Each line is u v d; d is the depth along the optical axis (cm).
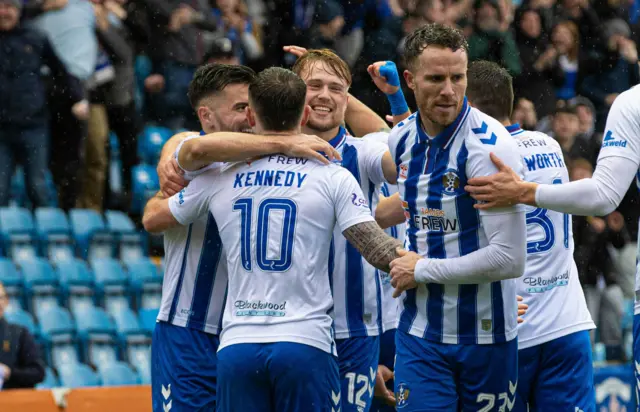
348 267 1698
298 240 1481
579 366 1747
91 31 3628
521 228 1473
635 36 4259
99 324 3425
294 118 1513
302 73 1712
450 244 1527
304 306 1480
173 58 3803
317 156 1497
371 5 3881
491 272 1476
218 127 1658
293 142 1498
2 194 3553
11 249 3603
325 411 1486
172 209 1579
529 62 4000
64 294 3525
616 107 1536
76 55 3578
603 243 3628
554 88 4084
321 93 1695
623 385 2838
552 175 1759
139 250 3850
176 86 3838
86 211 3762
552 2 4103
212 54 3712
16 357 2795
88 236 3738
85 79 3616
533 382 1772
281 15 4072
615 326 3575
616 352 3556
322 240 1496
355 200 1503
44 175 3572
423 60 1461
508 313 1552
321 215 1490
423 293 1565
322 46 3884
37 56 3469
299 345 1460
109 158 3828
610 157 1517
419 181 1539
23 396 2433
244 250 1496
